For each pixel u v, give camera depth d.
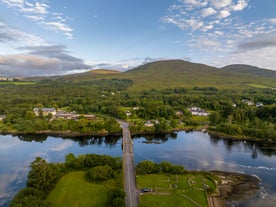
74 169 108.44
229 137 192.38
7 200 90.56
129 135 187.00
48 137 194.12
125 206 78.38
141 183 96.25
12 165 128.50
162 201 82.56
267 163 135.50
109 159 111.94
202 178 104.50
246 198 94.12
